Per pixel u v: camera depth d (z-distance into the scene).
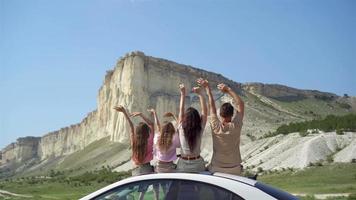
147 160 6.22
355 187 43.00
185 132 5.73
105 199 4.94
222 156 5.72
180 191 4.75
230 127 5.74
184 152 5.75
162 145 5.97
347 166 65.19
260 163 80.94
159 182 4.86
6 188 72.94
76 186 74.88
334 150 77.31
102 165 131.75
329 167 66.25
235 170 5.72
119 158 131.50
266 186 4.83
